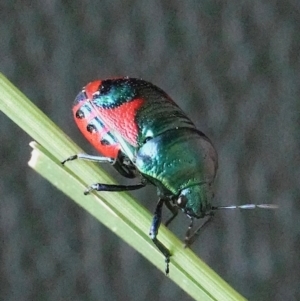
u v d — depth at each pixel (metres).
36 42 0.13
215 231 0.13
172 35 0.13
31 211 0.13
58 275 0.13
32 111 0.09
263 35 0.14
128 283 0.13
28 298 0.13
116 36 0.13
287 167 0.13
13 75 0.13
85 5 0.13
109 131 0.10
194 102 0.13
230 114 0.13
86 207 0.09
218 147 0.13
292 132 0.13
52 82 0.13
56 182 0.09
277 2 0.13
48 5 0.13
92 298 0.13
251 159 0.13
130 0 0.13
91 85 0.10
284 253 0.13
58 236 0.13
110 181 0.09
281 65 0.13
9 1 0.13
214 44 0.13
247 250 0.13
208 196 0.10
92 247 0.13
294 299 0.13
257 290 0.13
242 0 0.14
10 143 0.13
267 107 0.13
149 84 0.10
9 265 0.13
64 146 0.09
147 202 0.13
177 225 0.13
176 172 0.10
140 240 0.09
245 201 0.13
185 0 0.13
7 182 0.13
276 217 0.13
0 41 0.13
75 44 0.13
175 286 0.13
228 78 0.13
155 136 0.10
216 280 0.09
